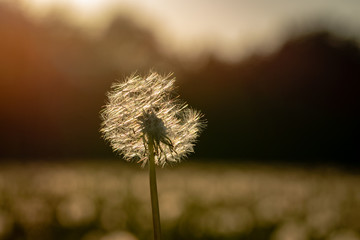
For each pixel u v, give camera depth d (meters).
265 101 36.91
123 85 1.87
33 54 38.09
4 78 37.03
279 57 40.91
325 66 40.06
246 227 6.71
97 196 9.84
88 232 6.40
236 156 36.09
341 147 36.25
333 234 5.90
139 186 12.04
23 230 6.35
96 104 35.59
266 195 10.44
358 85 38.44
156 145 1.77
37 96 36.44
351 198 10.00
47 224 6.59
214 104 36.66
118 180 13.53
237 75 38.84
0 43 37.53
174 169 20.50
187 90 38.03
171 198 8.63
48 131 36.00
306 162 35.50
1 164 24.84
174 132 1.84
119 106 1.84
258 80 38.62
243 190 11.37
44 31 42.44
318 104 37.31
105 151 34.53
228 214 7.08
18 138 36.22
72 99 36.06
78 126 35.56
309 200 9.43
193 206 8.73
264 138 36.47
